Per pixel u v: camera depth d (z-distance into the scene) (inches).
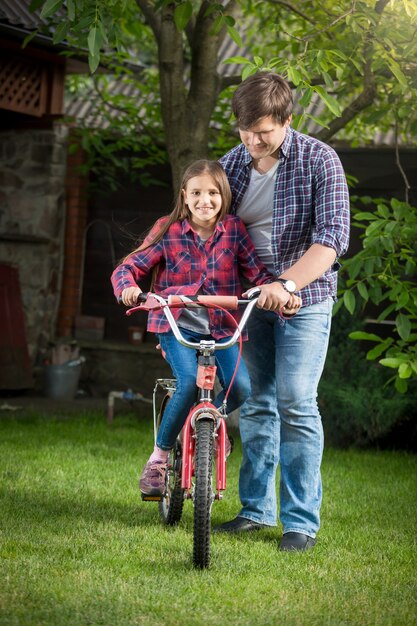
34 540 212.8
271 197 214.7
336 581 193.5
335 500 277.4
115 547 209.9
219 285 211.5
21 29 409.7
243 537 226.8
